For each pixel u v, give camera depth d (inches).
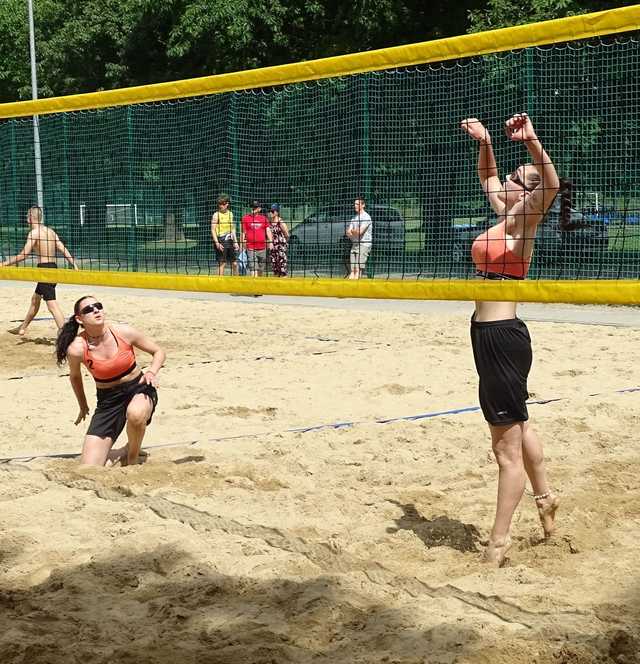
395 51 217.5
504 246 176.4
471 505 209.5
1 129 606.9
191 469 235.5
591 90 473.1
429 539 188.7
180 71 992.2
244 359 412.5
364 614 152.6
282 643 143.1
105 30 1071.0
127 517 200.5
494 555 173.8
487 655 135.3
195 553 179.6
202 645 142.9
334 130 534.6
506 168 501.0
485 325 172.9
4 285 795.4
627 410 298.7
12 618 154.1
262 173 551.5
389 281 217.5
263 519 198.7
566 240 315.9
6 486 224.1
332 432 275.9
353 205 474.9
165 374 381.4
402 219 441.7
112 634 146.7
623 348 424.5
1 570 174.7
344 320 542.0
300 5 903.1
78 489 221.5
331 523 197.0
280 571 170.1
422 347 433.7
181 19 928.9
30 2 1104.8
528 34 197.6
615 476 229.0
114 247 523.2
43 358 433.7
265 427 291.0
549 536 183.9
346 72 229.5
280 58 933.8
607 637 140.0
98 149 600.4
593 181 402.3
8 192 581.9
